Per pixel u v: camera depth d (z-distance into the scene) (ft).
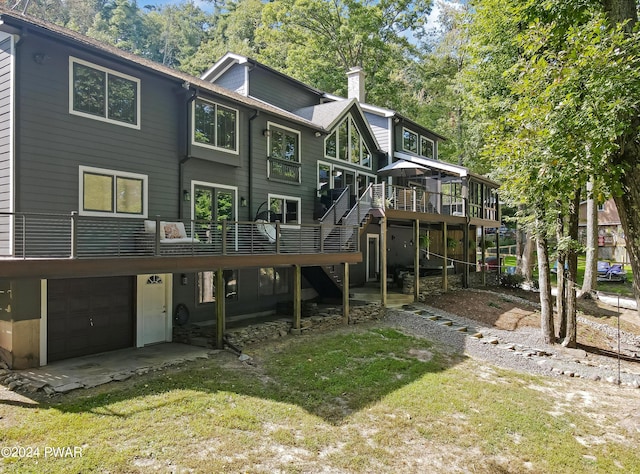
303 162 52.44
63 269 23.90
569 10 24.06
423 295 55.77
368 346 35.68
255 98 53.83
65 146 29.30
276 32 98.68
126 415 20.53
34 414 20.29
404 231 74.13
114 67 32.04
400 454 19.31
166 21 159.74
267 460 17.78
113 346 32.86
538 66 24.26
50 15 118.73
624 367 38.17
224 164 40.98
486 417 23.94
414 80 114.73
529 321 50.90
